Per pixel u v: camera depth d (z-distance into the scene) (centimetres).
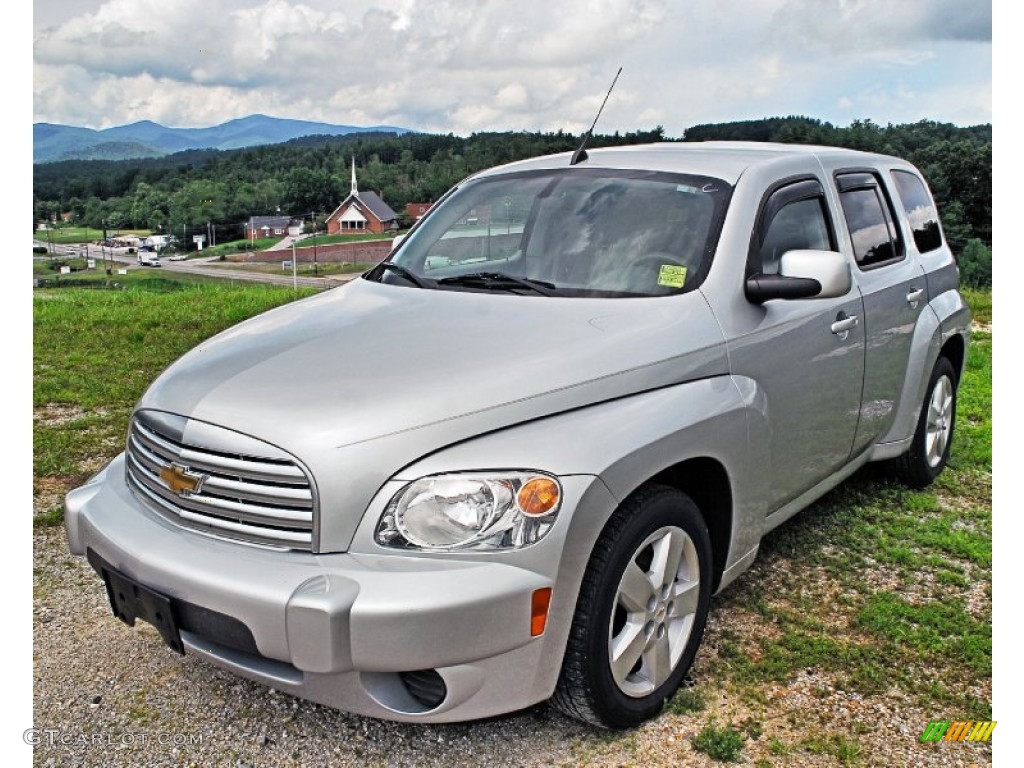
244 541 254
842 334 381
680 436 281
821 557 413
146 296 1297
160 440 275
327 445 244
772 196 365
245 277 8775
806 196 388
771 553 416
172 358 802
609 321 302
